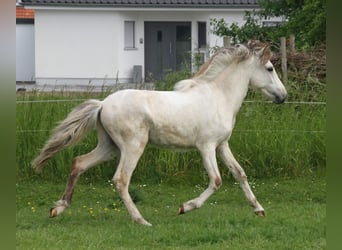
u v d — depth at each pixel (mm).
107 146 11656
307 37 22453
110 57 42656
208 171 11703
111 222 11562
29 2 41750
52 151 11430
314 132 15812
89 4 41750
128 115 11258
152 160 15430
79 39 42500
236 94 12008
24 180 15297
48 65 42562
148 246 9898
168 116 11398
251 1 42250
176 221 11578
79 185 15047
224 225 11078
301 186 14812
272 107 16469
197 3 42250
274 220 11438
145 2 42188
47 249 9664
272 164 15562
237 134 15664
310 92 17125
